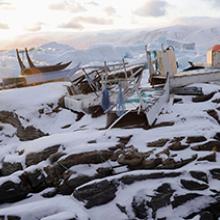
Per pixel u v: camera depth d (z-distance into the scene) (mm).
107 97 13344
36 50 58438
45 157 10992
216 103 13766
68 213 8430
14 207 8906
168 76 15031
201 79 16016
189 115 12594
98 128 13094
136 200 8898
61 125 15156
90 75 17594
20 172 10234
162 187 9117
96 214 8766
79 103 14883
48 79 20344
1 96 16859
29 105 16328
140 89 15172
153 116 12336
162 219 8703
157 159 9992
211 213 8797
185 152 10234
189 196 9023
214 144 10383
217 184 9312
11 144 14258
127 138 11133
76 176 9773
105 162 10219
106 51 63156
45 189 10047
